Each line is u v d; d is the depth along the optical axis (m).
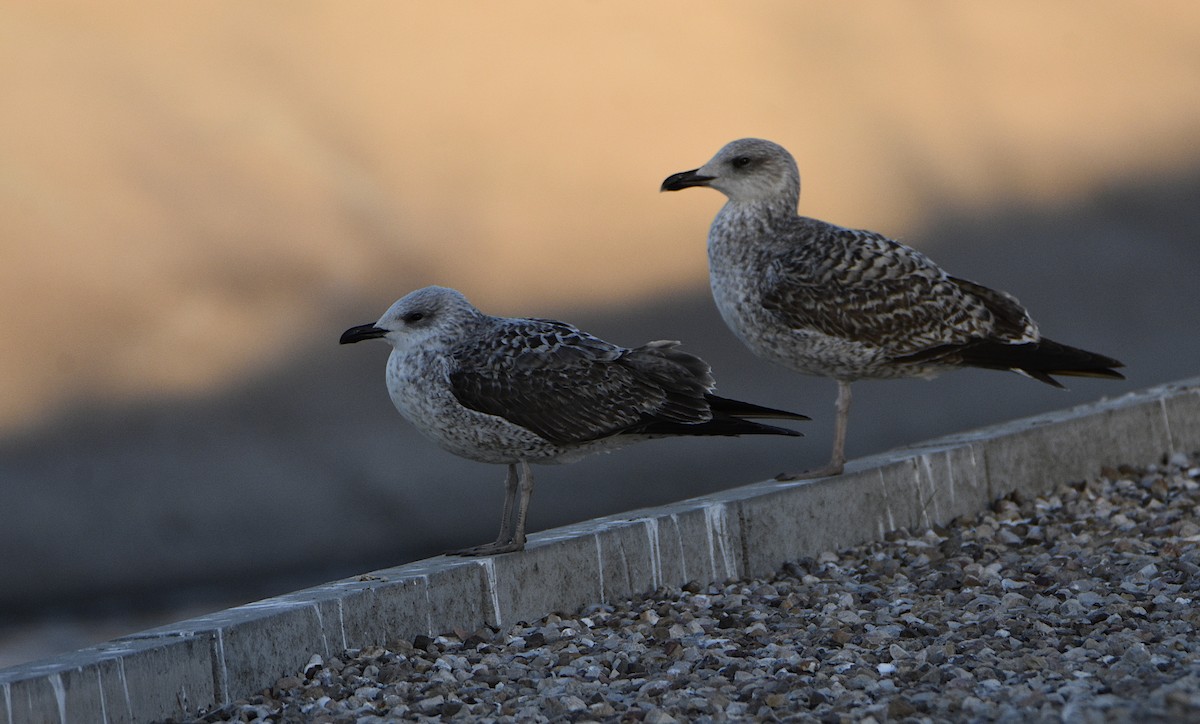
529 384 11.07
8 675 8.56
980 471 14.73
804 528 13.15
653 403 11.29
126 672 8.91
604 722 8.51
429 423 11.34
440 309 11.37
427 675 9.90
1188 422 17.08
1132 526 13.52
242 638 9.63
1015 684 8.83
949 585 11.82
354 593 10.38
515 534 11.43
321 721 8.94
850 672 9.36
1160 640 9.59
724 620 10.94
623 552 11.96
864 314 13.21
